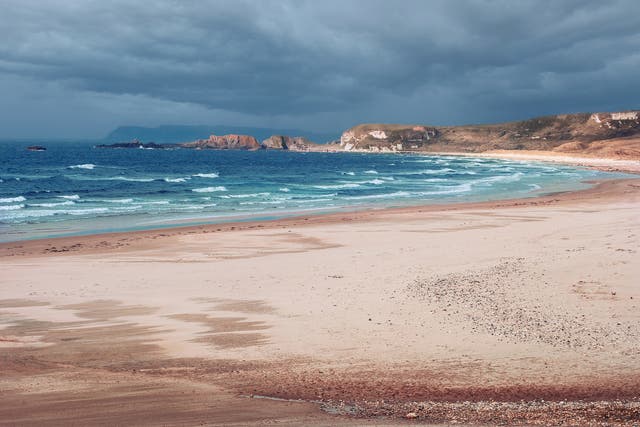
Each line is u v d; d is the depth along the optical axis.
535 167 130.50
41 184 73.56
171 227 38.22
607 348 12.87
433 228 35.19
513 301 16.75
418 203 54.41
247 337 14.48
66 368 12.36
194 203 54.56
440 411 9.36
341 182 85.44
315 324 15.38
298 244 30.09
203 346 13.85
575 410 9.27
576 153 188.88
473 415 9.08
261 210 48.94
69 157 177.88
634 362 11.99
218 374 11.85
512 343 13.39
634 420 8.62
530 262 21.75
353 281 20.39
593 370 11.64
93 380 11.42
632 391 10.47
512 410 9.33
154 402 9.94
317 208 50.47
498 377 11.41
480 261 22.98
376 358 12.71
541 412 9.18
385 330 14.66
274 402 9.99
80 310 17.70
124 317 16.77
